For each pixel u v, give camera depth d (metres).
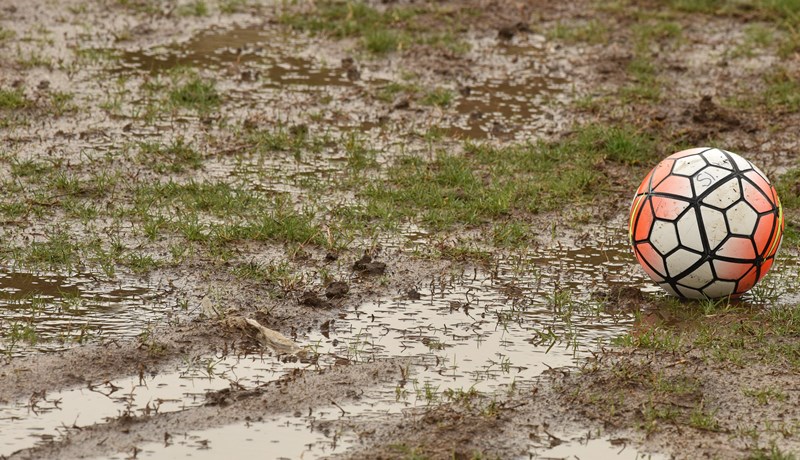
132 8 58.53
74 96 45.22
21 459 21.53
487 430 23.03
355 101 46.25
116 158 38.97
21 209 34.09
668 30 57.66
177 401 23.92
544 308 29.06
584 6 62.06
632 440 22.91
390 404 24.05
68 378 24.61
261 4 60.47
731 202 27.97
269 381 24.89
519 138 42.56
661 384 24.98
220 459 21.80
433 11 59.88
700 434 23.09
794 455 22.22
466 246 32.94
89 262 30.81
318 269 30.97
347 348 26.55
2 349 25.67
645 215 28.86
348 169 38.97
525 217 35.50
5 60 48.94
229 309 28.03
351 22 56.44
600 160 40.09
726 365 25.89
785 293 30.20
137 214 34.31
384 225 34.16
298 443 22.44
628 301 29.44
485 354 26.44
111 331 26.81
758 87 49.84
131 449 22.05
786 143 43.12
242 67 50.00
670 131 43.81
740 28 59.38
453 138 42.31
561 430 23.22
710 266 28.20
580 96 47.91
